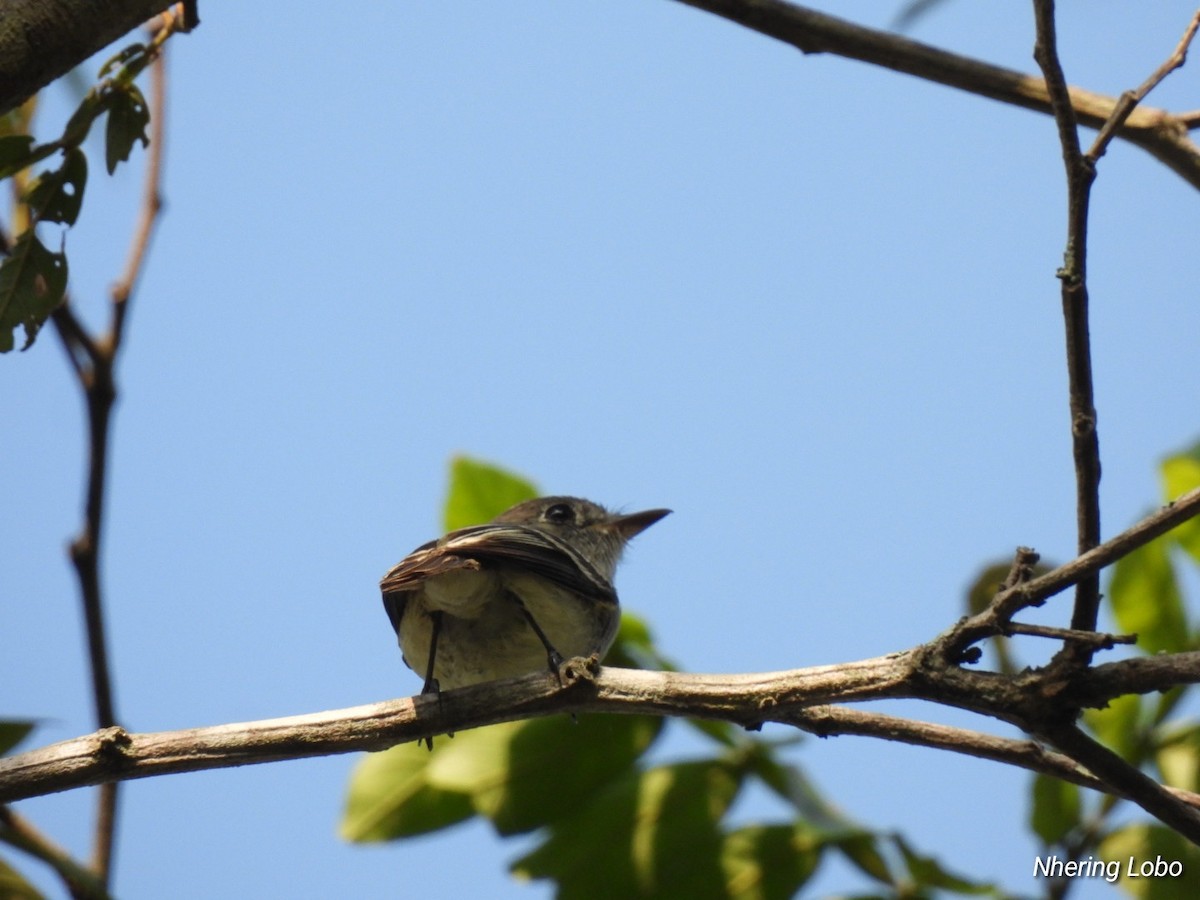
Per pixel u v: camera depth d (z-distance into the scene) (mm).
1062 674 6062
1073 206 5961
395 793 8250
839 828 7812
